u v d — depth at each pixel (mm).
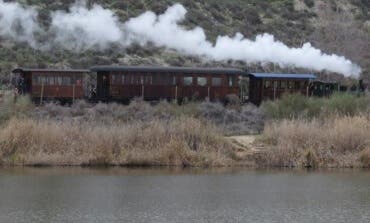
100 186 40469
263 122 62156
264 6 138375
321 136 50781
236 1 137750
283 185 41719
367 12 144250
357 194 39062
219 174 45594
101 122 54125
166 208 35000
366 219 32938
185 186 41062
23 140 47656
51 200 36344
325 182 42906
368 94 82125
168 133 49594
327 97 75375
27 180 41781
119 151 48188
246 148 51062
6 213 33219
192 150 49281
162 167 47625
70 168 46469
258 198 37875
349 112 61125
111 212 33875
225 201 36781
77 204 35594
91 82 77438
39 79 73500
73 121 52531
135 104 66688
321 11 140625
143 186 40656
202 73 77688
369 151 49688
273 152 49469
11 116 54594
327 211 34750
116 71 75375
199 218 32781
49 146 47812
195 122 51062
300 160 49125
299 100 64375
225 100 78188
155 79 76250
